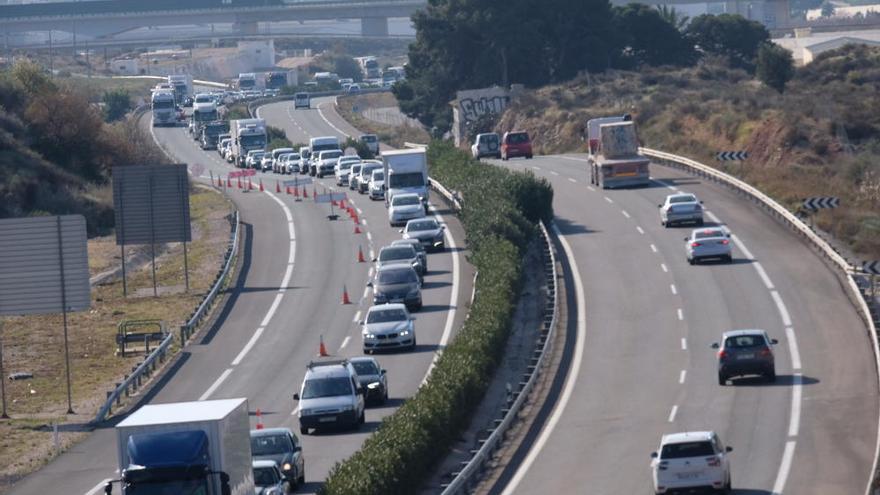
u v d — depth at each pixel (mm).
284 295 193625
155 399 140750
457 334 145625
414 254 193500
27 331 180125
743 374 128125
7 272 143500
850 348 140125
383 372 132250
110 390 147375
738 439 109312
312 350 160125
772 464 100500
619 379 135250
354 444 113250
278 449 97000
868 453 101875
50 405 141500
